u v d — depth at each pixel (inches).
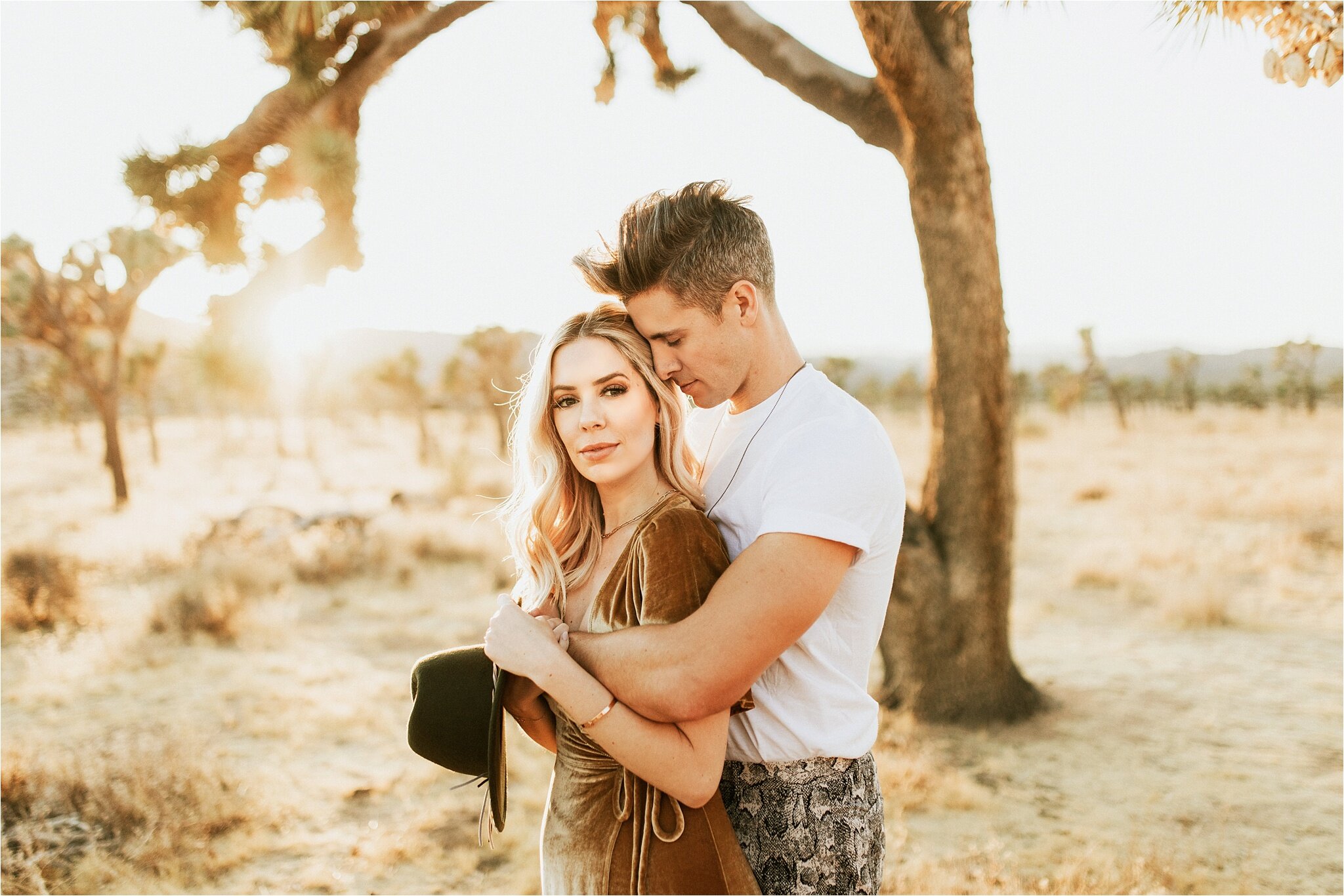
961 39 180.9
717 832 57.3
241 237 161.2
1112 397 1428.4
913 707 209.3
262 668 266.2
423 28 156.9
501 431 1220.5
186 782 171.3
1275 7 69.3
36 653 275.4
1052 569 397.7
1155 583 349.4
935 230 191.6
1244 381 1894.7
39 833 149.6
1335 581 346.6
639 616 56.2
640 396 61.2
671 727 53.4
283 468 1153.4
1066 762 187.5
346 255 161.8
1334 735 200.1
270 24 154.6
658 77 235.8
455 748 64.5
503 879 148.9
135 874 144.3
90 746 188.2
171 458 1355.8
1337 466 703.1
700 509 63.7
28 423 2005.4
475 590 379.2
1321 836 154.0
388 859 153.6
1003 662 209.0
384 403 2095.2
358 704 232.7
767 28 194.4
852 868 62.1
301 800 176.2
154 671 261.6
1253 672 248.7
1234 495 544.1
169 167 154.9
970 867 143.4
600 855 57.8
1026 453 968.3
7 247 639.1
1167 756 190.5
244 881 147.1
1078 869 138.3
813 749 61.2
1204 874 140.6
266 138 157.2
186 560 410.9
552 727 65.7
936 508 208.4
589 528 65.4
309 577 398.6
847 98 191.6
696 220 58.1
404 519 489.1
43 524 560.7
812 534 54.2
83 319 670.5
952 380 198.4
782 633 53.2
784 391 62.1
